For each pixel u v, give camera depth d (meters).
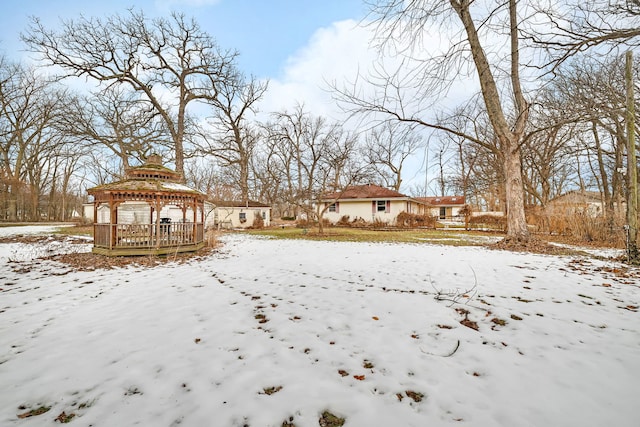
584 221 12.29
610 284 5.14
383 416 1.92
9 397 2.14
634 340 2.96
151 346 2.92
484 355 2.69
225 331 3.28
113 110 21.64
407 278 5.67
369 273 6.15
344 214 26.81
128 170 11.05
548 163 16.64
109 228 8.84
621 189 14.59
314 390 2.19
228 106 25.20
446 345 2.90
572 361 2.57
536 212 17.12
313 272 6.34
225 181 34.34
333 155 17.38
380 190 27.08
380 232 19.27
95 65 18.66
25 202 32.34
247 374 2.41
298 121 21.19
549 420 1.84
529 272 6.16
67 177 38.62
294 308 4.03
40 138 31.45
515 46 5.07
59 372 2.46
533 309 3.89
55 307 4.13
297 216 33.50
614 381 2.25
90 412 1.98
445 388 2.20
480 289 4.87
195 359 2.66
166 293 4.83
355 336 3.13
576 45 4.30
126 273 6.47
